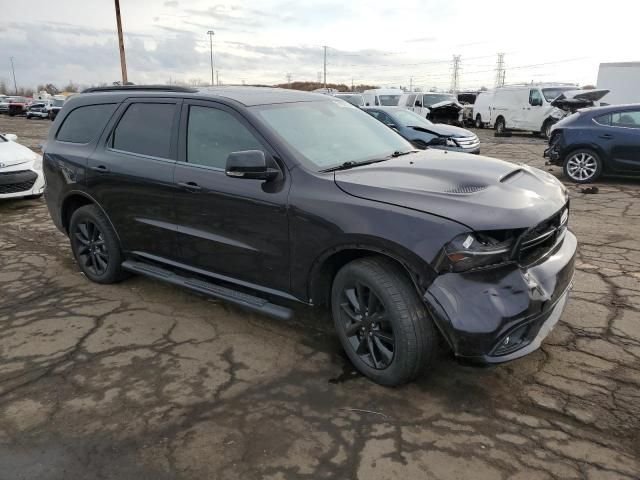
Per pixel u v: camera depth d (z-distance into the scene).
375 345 3.07
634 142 8.86
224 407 2.93
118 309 4.30
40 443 2.67
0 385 3.21
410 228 2.74
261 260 3.45
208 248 3.74
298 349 3.58
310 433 2.70
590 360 3.29
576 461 2.45
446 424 2.73
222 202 3.54
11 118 47.34
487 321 2.61
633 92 23.14
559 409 2.82
